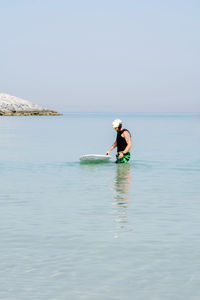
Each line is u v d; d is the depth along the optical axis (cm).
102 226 824
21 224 842
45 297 513
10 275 577
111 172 1631
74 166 1817
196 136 4406
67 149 2734
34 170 1695
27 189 1259
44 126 7381
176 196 1147
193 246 698
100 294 521
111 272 586
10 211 961
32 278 566
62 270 594
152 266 607
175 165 1870
